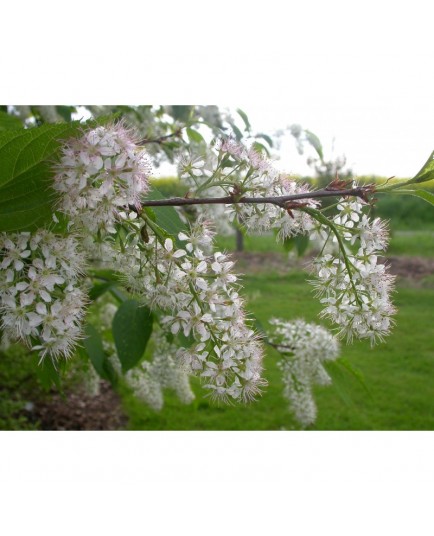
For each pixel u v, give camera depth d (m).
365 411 6.02
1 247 1.52
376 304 1.86
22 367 6.14
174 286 1.75
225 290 1.73
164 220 2.04
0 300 1.52
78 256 1.64
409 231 17.38
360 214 1.96
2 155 1.32
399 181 1.71
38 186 1.42
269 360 7.03
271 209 1.98
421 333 8.45
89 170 1.35
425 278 12.26
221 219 3.58
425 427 5.68
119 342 2.52
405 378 6.81
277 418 5.82
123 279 1.93
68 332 1.58
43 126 1.28
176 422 5.76
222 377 1.69
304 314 8.11
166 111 4.18
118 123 1.45
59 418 5.73
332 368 3.38
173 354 3.78
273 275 11.65
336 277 1.90
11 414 5.47
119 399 6.36
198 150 3.30
